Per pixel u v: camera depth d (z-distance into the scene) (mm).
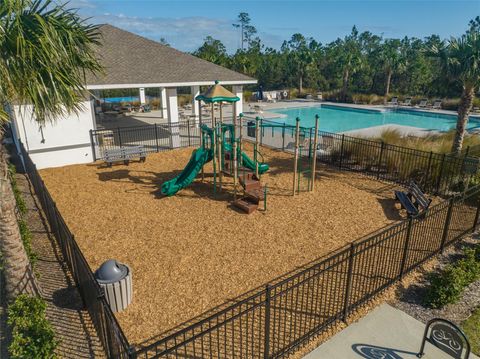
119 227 10172
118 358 4656
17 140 17016
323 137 18625
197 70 21125
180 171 15570
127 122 26672
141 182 14141
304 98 49844
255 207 11250
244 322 6324
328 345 5918
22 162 15930
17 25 4938
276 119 32781
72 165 16562
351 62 47219
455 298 6984
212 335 6012
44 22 5117
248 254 8695
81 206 11711
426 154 14852
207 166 16344
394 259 8336
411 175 13992
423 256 8516
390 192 12969
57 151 16203
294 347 5699
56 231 8922
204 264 8258
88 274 5660
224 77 21469
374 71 53219
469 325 6492
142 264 8266
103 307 4852
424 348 5902
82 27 6281
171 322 6379
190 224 10344
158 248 8984
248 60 57969
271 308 6672
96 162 17047
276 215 10953
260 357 5516
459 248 9227
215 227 10148
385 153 15320
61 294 7090
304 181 14109
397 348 5906
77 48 6254
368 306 6902
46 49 5199
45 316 6238
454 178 12898
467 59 13727
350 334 6172
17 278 6383
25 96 5605
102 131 17406
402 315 6691
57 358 5148
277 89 63031
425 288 7570
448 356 5727
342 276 7707
